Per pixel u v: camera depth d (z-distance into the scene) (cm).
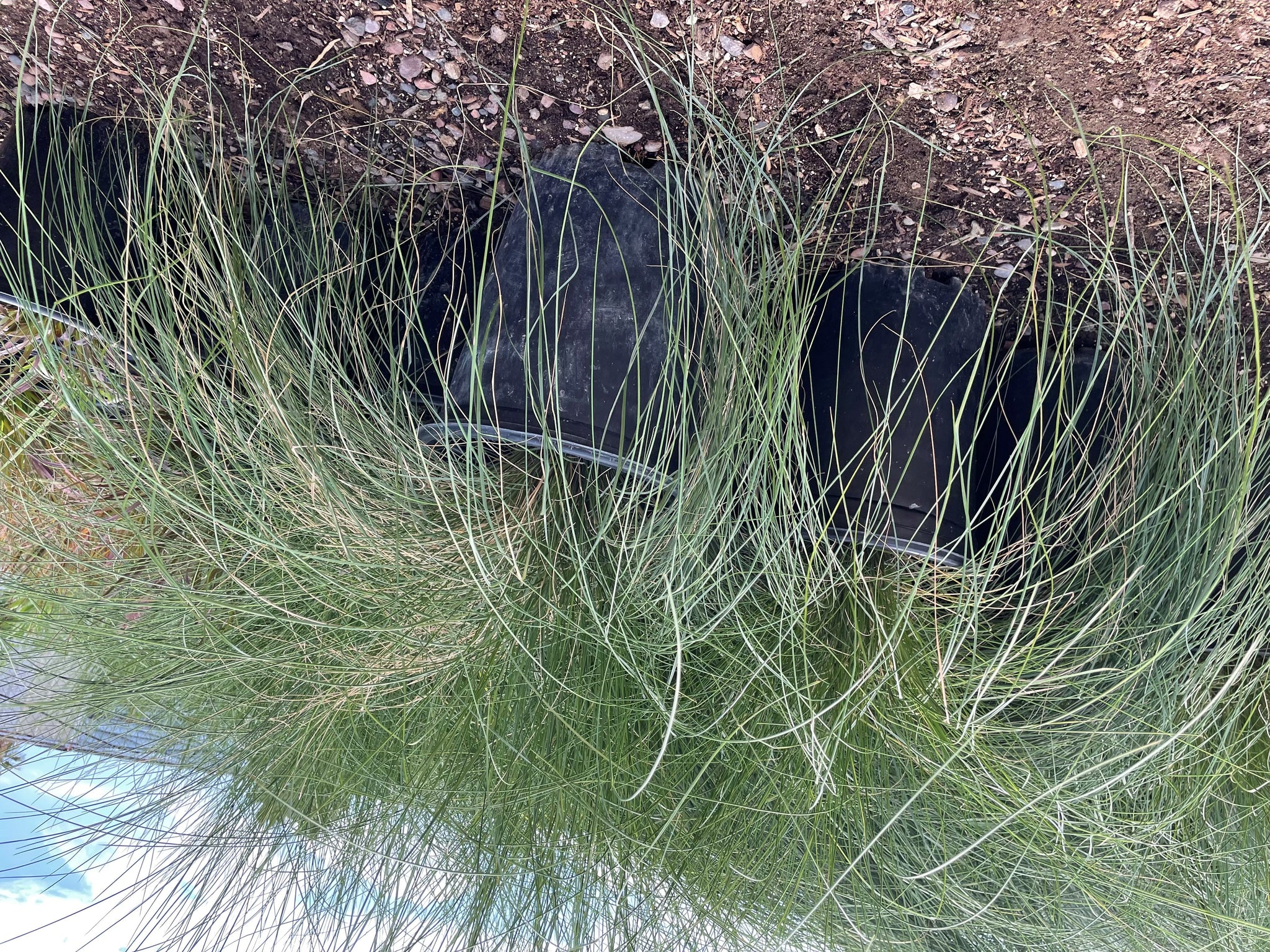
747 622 71
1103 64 55
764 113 62
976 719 69
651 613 71
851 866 66
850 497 66
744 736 71
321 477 63
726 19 57
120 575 74
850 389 67
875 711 70
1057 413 61
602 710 72
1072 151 61
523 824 78
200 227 67
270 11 63
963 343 69
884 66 58
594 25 58
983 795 71
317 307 67
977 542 74
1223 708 69
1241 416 64
